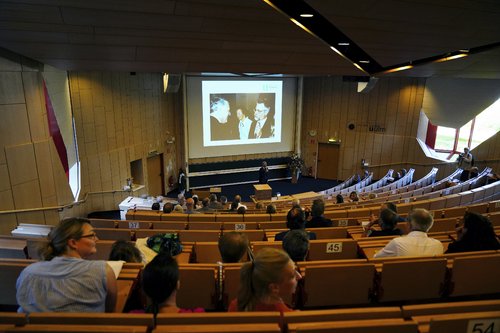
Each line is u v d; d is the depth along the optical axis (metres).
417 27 5.81
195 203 9.59
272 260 1.69
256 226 5.73
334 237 4.80
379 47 7.21
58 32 5.54
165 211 7.10
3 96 6.41
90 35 5.77
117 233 4.93
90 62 7.30
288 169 16.88
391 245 3.27
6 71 6.45
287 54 7.67
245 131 15.76
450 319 1.66
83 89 10.70
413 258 3.02
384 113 15.40
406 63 9.79
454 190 9.70
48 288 1.88
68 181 8.97
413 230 3.31
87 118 10.91
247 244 2.90
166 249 3.41
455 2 4.70
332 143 16.48
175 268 1.87
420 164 15.12
